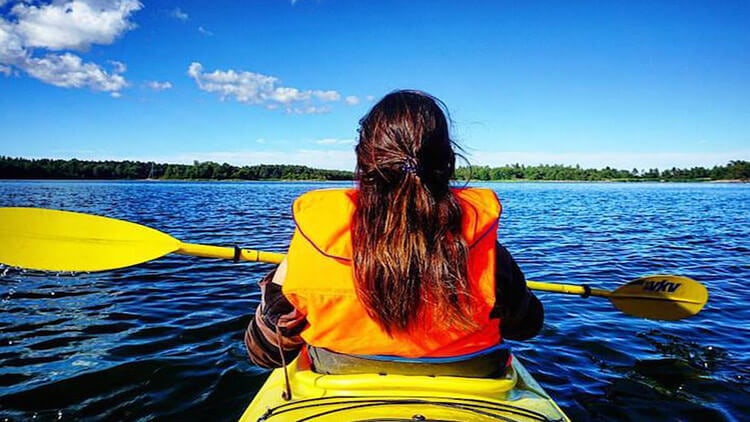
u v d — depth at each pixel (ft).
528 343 13.41
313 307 4.64
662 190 162.91
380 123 4.66
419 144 4.49
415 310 4.50
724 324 15.20
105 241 8.14
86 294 17.67
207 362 11.56
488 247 4.71
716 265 26.48
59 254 8.02
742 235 40.34
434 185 4.55
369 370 4.98
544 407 5.24
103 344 12.67
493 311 4.94
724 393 10.62
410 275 4.38
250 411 5.18
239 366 11.35
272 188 157.48
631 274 23.85
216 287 18.95
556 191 151.43
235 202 79.61
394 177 4.48
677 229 44.78
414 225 4.40
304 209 4.75
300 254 4.61
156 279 20.22
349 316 4.60
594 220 53.31
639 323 15.15
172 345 12.64
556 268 25.21
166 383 10.52
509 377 5.36
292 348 5.34
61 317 14.93
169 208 63.93
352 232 4.54
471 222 4.66
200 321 14.61
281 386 5.56
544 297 18.37
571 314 16.07
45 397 9.84
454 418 4.64
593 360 12.32
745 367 11.96
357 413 4.69
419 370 4.95
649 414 9.71
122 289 18.47
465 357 4.95
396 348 4.77
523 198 105.50
